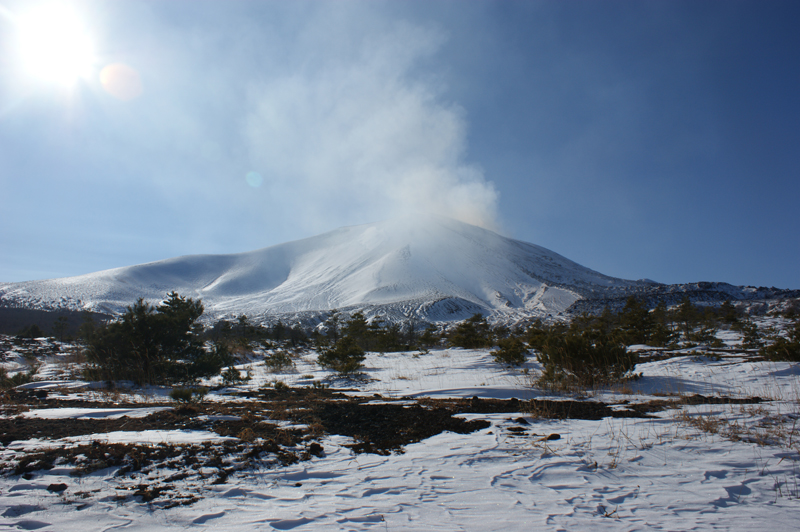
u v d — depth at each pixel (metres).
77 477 3.86
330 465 4.32
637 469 4.10
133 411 7.10
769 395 8.12
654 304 85.50
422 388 10.69
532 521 2.98
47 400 8.74
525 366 13.97
